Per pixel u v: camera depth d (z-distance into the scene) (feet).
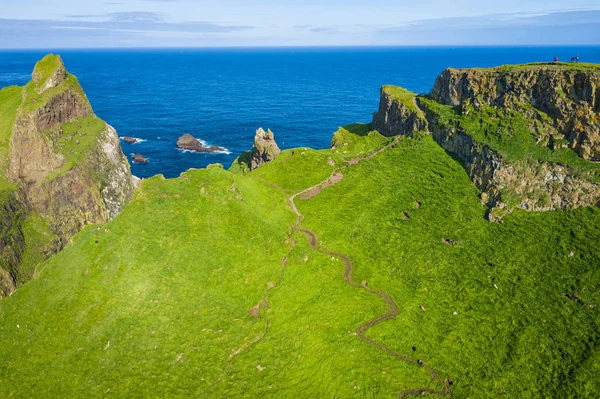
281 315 210.18
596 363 168.25
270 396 172.14
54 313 213.25
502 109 287.89
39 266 239.71
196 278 226.79
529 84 274.98
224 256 238.68
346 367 177.17
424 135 333.83
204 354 192.75
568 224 231.50
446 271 227.81
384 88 395.96
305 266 237.04
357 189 303.27
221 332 202.39
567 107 252.21
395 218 271.28
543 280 210.59
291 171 331.36
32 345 200.95
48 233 352.08
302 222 277.44
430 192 283.38
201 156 582.35
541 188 247.91
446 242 246.68
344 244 256.32
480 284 216.33
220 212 260.42
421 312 204.85
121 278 223.10
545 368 171.83
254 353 191.93
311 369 180.96
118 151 470.80
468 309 204.13
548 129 259.60
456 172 290.15
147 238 239.91
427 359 180.04
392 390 166.50
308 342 193.26
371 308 207.10
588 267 208.85
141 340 199.82
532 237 233.35
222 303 217.15
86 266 229.86
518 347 180.86
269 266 236.22
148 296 217.97
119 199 436.76
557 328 186.19
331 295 217.15
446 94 338.54
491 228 247.09
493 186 262.26
